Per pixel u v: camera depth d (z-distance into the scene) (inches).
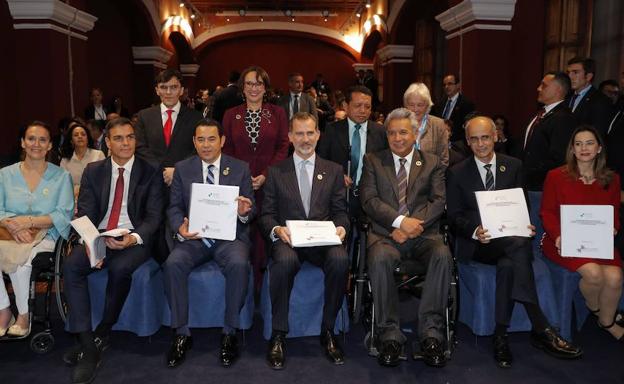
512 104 283.9
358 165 152.3
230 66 700.0
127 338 133.1
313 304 128.2
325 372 116.0
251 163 153.6
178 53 642.2
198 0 613.9
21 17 252.7
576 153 130.2
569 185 132.7
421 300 121.0
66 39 270.2
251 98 153.2
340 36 673.0
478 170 134.1
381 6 543.2
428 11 445.7
